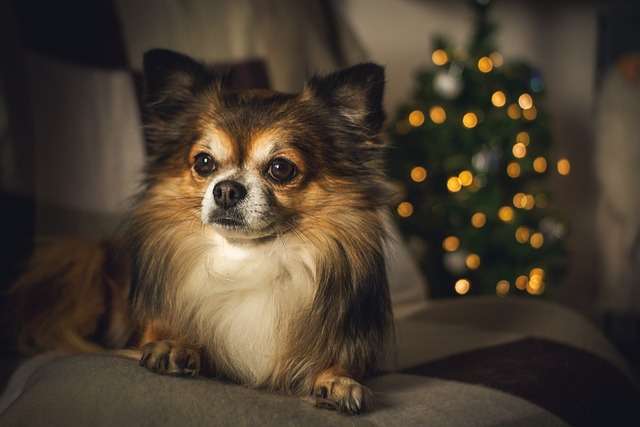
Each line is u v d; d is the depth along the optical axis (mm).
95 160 767
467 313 806
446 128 1125
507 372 614
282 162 583
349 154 613
